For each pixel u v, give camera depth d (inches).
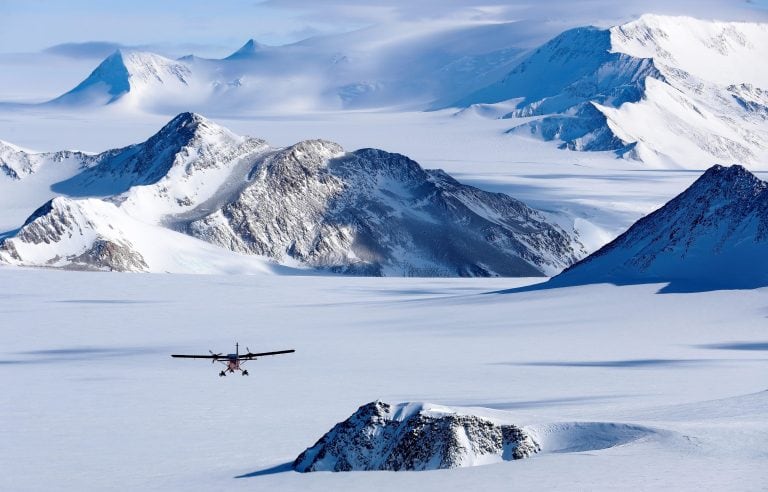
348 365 4916.3
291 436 3073.3
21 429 3358.8
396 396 3843.5
